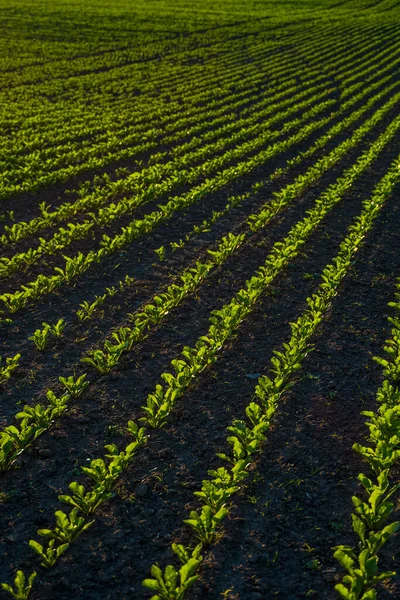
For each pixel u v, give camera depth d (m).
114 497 5.89
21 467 6.26
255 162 18.11
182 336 8.97
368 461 6.23
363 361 8.38
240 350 8.62
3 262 11.40
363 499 5.88
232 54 44.53
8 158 17.61
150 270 11.33
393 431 6.46
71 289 10.40
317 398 7.50
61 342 8.69
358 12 71.06
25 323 9.21
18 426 6.84
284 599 4.88
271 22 61.22
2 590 4.89
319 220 13.33
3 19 54.97
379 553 5.29
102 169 18.20
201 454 6.50
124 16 59.62
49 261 11.57
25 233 12.70
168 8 66.50
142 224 12.81
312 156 20.09
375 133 23.16
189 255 12.04
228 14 64.69
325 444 6.66
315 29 58.72
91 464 5.88
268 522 5.61
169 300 9.59
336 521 5.64
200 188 15.54
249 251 12.28
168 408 6.86
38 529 5.45
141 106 26.31
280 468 6.30
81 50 43.62
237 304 9.25
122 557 5.23
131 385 7.74
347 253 11.49
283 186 16.92
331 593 4.91
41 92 29.09
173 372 8.02
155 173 16.66
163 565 5.15
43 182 15.94
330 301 10.07
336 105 28.53
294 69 38.62
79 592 4.90
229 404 7.37
